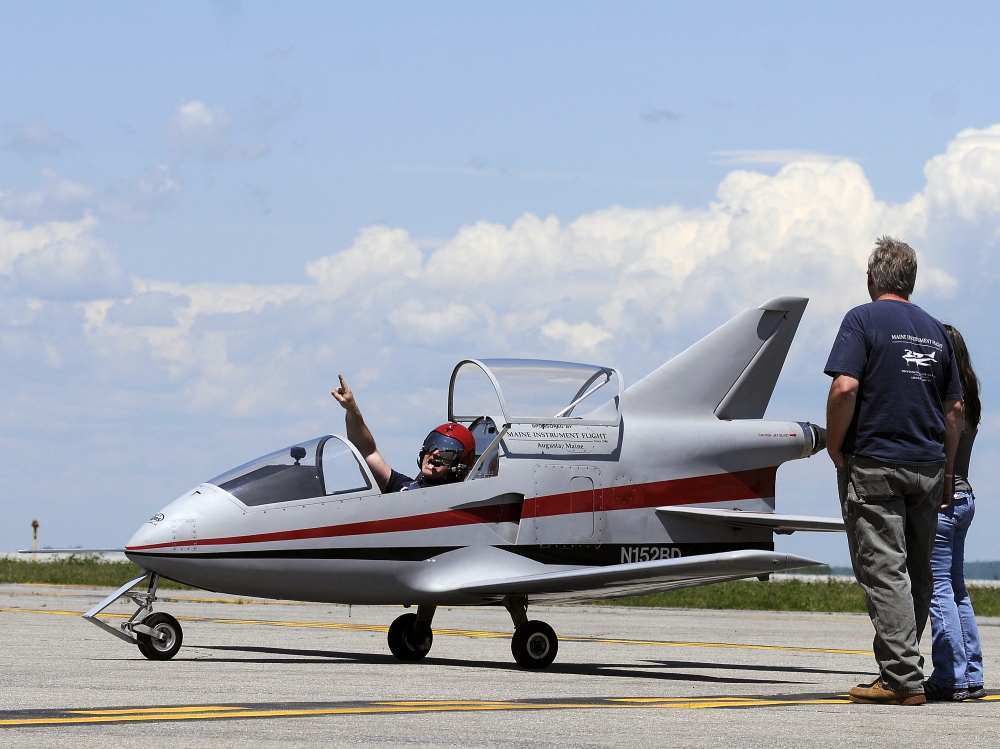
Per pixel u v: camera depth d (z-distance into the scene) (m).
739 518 19.45
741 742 9.43
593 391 19.47
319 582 17.50
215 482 17.67
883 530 12.64
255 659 17.88
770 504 20.34
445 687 13.75
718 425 20.20
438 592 17.67
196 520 17.05
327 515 17.41
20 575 49.47
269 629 25.89
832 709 11.95
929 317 13.12
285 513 17.28
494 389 18.67
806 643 25.39
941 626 13.51
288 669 15.95
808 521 19.28
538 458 18.55
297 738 9.31
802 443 20.62
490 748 8.98
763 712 11.57
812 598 46.59
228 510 17.17
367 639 23.05
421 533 17.77
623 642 24.80
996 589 57.66
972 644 13.73
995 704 13.05
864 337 12.77
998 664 19.97
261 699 12.00
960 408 13.20
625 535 19.05
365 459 18.22
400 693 12.93
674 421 19.97
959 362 13.93
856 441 12.72
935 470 12.70
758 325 20.84
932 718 11.26
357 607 37.16
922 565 13.03
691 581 18.58
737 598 46.22
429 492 17.89
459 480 18.28
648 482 19.30
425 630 18.59
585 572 17.31
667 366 20.17
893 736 9.91
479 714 11.09
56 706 11.20
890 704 12.51
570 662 19.02
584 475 18.81
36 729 9.60
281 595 17.59
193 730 9.66
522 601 18.19
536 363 19.48
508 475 18.31
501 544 18.23
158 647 17.25
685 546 19.50
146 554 16.84
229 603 37.69
